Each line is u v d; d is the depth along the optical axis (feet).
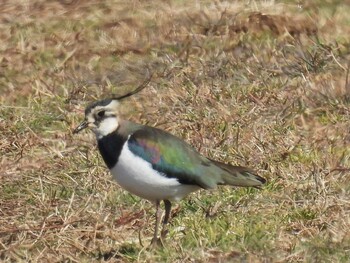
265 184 46.32
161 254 40.19
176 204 45.09
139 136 39.65
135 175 39.65
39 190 47.39
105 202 45.55
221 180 40.47
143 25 67.31
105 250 41.29
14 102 58.54
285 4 69.21
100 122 40.04
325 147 50.26
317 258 39.17
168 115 54.70
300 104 55.01
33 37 66.49
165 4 70.03
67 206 45.32
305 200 44.50
